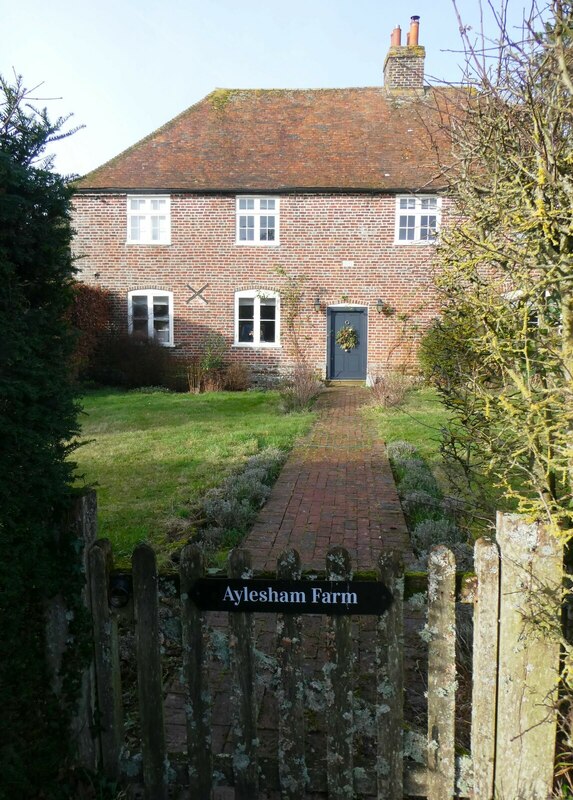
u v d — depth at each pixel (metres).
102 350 17.92
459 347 3.78
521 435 2.75
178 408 13.33
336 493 6.78
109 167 18.83
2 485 2.15
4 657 2.31
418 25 19.94
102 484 7.02
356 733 2.80
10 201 2.11
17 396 2.20
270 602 2.38
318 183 17.92
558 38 2.41
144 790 2.57
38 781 2.45
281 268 18.31
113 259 18.58
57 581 2.40
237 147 19.14
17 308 2.24
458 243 3.50
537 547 2.21
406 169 18.00
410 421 11.06
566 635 2.30
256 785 2.50
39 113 2.28
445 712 2.35
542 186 2.56
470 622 3.10
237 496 6.40
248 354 18.64
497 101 3.03
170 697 3.24
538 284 2.59
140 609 2.46
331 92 20.56
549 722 2.27
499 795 2.34
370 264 18.08
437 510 5.78
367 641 3.65
